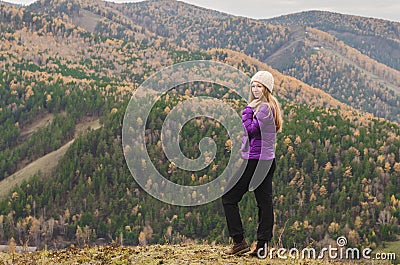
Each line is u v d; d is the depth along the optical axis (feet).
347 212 228.22
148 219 221.87
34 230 233.55
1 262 19.89
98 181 260.21
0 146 377.50
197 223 202.39
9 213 252.21
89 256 19.95
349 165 259.60
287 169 256.73
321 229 211.82
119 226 231.50
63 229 242.99
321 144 274.98
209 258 18.03
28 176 296.10
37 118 405.39
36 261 19.51
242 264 17.11
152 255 19.12
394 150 271.69
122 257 18.85
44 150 337.72
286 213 226.58
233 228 18.03
